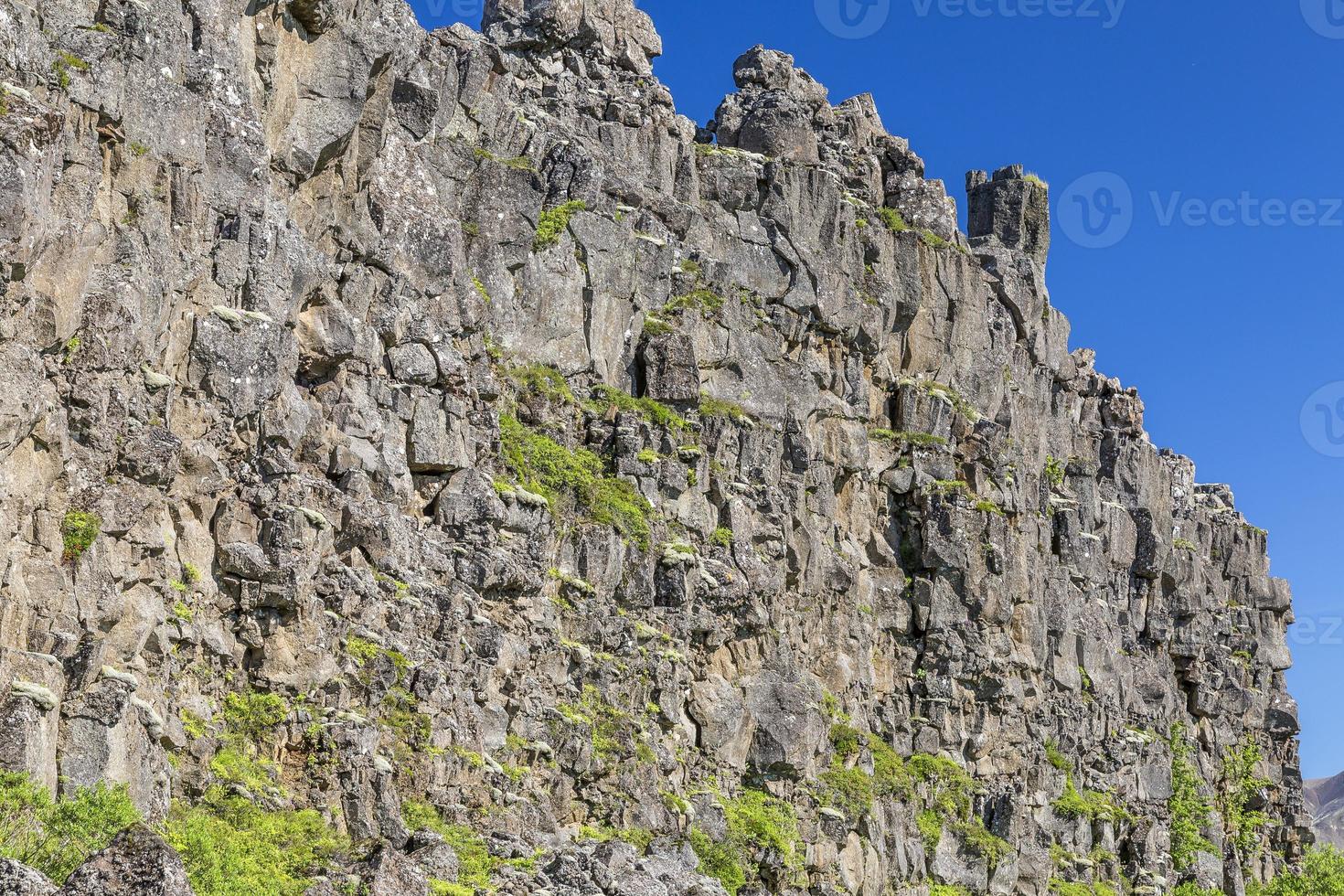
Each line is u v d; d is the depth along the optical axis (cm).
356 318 4072
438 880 3322
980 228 7100
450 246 4444
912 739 5978
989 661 6194
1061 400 7312
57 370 3003
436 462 4250
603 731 4531
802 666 5456
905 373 6306
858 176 6309
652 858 4006
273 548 3547
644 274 5281
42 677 2808
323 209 4031
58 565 2928
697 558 5041
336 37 4006
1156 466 7938
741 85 6234
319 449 3859
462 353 4475
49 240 2955
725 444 5306
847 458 5875
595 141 5378
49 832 2639
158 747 3094
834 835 5159
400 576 3981
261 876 3023
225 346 3478
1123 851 7062
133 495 3162
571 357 5025
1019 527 6538
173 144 3394
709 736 4962
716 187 5756
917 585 6094
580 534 4697
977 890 5769
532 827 4056
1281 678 9094
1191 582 8138
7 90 2866
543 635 4453
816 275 5825
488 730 4112
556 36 5462
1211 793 7981
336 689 3641
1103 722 7156
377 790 3562
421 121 4481
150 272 3259
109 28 3272
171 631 3275
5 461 2809
